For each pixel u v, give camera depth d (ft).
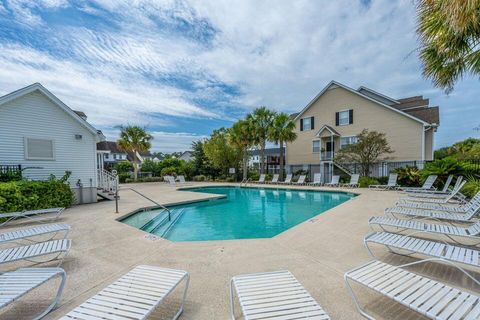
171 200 35.91
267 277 8.39
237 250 13.84
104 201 36.11
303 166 78.07
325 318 6.08
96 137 35.96
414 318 7.43
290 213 31.73
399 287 7.35
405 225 14.61
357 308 7.98
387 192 42.11
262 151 72.13
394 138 60.75
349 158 58.18
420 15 16.66
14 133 28.89
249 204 38.60
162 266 11.72
